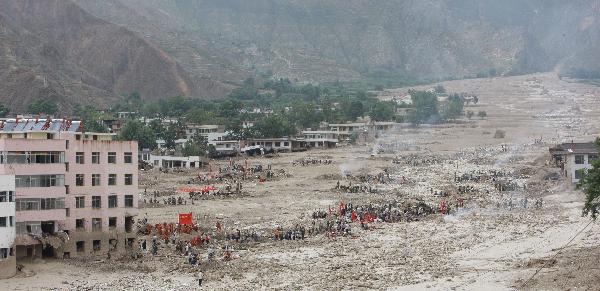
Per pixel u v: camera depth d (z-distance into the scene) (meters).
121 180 148.38
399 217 185.38
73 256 141.38
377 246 151.38
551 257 131.12
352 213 186.75
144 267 133.75
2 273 124.44
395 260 137.25
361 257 141.12
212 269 132.75
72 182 142.00
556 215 181.12
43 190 136.25
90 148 144.50
